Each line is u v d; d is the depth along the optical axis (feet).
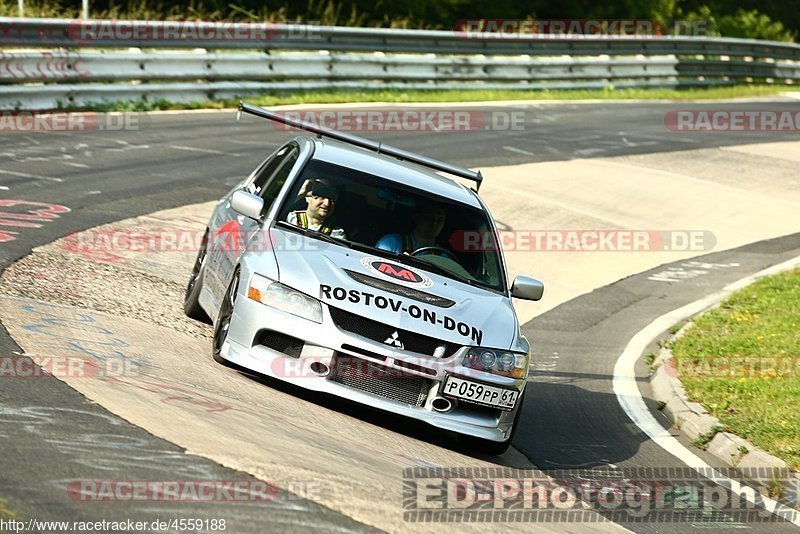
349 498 61.31
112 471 57.67
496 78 349.41
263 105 263.49
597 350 135.95
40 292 98.78
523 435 98.58
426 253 92.43
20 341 80.48
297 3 436.76
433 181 100.83
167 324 99.55
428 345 82.58
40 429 62.18
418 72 324.19
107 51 246.47
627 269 179.11
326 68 295.48
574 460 92.53
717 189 238.27
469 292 89.86
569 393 116.57
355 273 85.76
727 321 145.69
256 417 74.49
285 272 83.71
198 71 256.73
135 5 349.82
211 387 79.82
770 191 241.96
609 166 248.32
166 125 228.02
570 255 181.78
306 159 97.19
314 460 67.31
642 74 396.16
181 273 126.21
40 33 218.59
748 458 96.22
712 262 188.24
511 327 87.35
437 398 82.33
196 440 65.41
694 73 417.90
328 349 80.89
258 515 54.85
